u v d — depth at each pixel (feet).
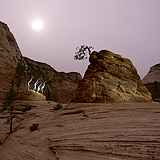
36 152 24.41
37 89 243.19
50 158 20.71
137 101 48.70
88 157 16.28
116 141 16.99
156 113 24.52
